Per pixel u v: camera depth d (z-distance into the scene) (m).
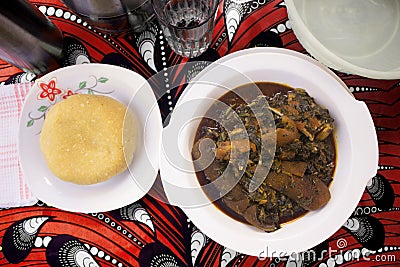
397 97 0.69
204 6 0.71
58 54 0.70
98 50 0.71
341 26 0.69
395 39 0.68
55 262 0.68
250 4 0.71
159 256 0.68
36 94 0.69
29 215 0.69
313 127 0.64
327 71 0.65
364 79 0.70
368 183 0.68
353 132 0.65
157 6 0.67
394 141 0.69
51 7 0.71
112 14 0.64
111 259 0.68
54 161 0.66
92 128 0.67
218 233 0.64
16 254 0.68
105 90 0.70
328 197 0.64
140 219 0.68
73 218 0.69
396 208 0.67
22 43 0.63
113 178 0.68
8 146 0.70
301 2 0.70
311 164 0.64
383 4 0.69
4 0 0.57
